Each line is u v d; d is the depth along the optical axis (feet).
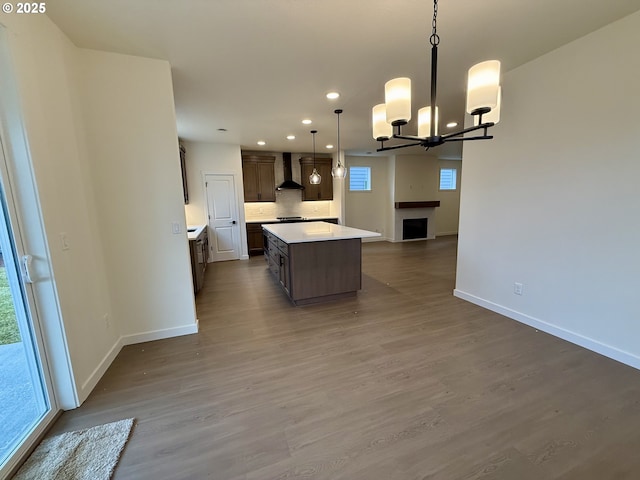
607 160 6.92
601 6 5.90
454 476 4.23
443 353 7.63
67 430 5.26
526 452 4.62
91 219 7.29
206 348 8.21
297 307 11.24
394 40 6.98
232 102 11.08
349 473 4.32
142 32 6.49
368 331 9.04
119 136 7.72
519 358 7.31
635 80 6.32
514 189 9.21
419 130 7.48
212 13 5.84
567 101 7.57
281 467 4.45
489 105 4.68
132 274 8.30
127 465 4.52
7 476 4.28
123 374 7.02
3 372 4.92
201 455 4.69
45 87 5.72
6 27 4.76
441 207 30.37
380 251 22.63
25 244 5.23
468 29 6.60
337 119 13.57
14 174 5.07
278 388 6.38
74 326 6.02
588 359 7.18
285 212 24.40
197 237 13.35
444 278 14.99
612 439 4.83
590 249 7.42
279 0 5.47
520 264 9.27
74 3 5.42
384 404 5.79
